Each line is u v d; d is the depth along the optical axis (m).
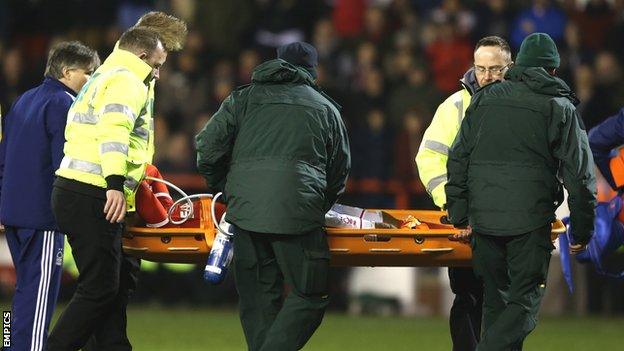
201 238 24.91
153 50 24.88
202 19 54.69
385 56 53.41
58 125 24.91
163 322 42.97
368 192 50.06
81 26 55.72
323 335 39.91
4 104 51.12
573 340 39.28
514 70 23.69
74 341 24.45
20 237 25.14
